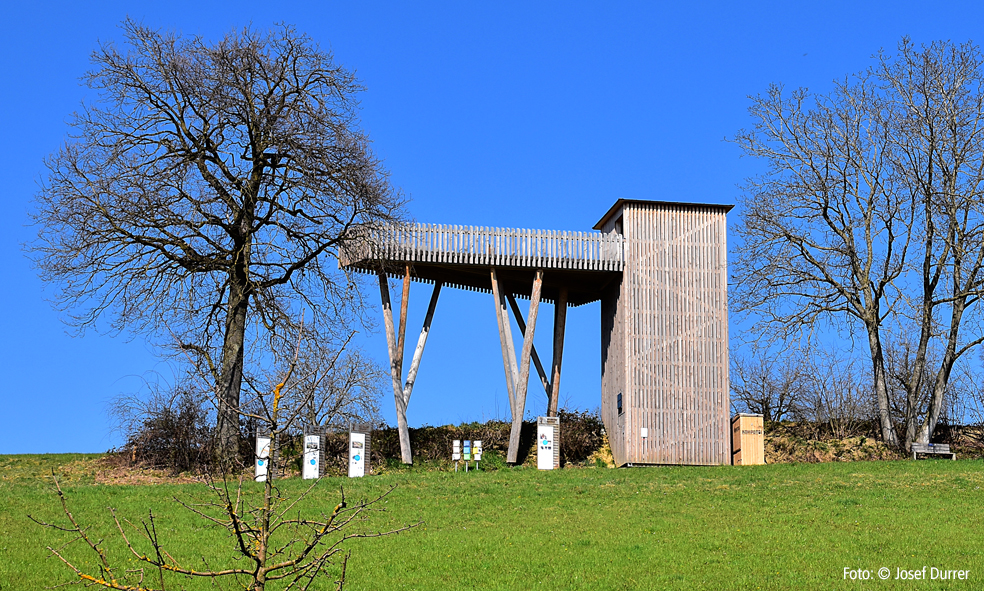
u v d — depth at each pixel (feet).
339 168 92.02
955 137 100.01
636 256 102.37
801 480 79.82
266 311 89.66
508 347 101.81
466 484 79.10
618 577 51.29
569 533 61.72
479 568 53.47
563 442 104.53
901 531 60.64
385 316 100.58
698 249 103.09
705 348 100.94
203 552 56.08
